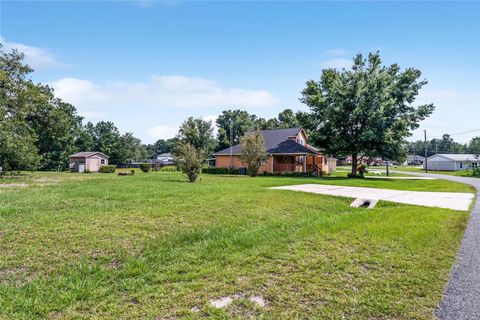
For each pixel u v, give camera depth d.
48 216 6.04
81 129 62.62
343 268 3.81
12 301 2.85
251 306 2.81
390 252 4.49
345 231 5.75
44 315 2.63
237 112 70.12
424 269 3.83
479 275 3.67
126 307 2.79
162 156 84.62
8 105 21.55
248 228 5.99
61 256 4.07
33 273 3.56
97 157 47.81
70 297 2.95
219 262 4.01
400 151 25.92
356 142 26.19
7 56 21.58
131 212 6.67
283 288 3.21
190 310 2.72
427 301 2.96
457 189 16.09
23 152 20.12
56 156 46.75
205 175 28.27
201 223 6.07
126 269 3.72
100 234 4.99
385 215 7.63
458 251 4.67
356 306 2.84
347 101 26.03
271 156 29.75
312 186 15.12
